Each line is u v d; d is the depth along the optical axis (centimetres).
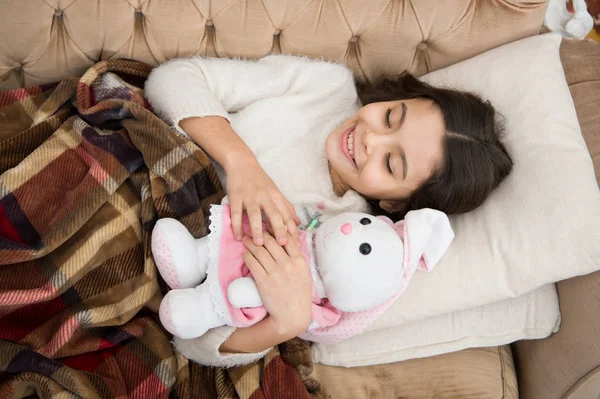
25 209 81
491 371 97
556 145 94
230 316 77
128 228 86
